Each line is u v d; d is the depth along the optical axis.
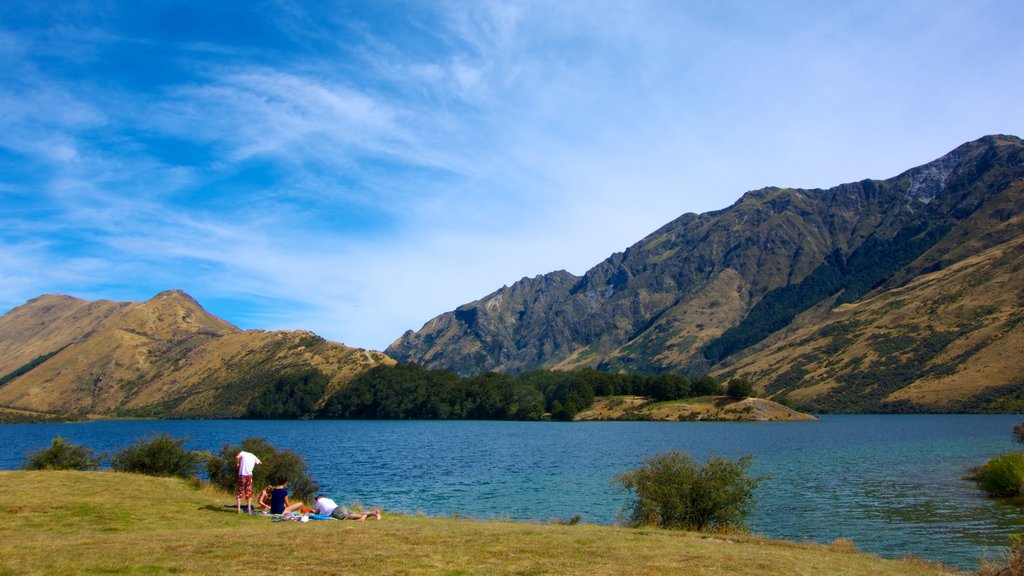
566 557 17.11
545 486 57.97
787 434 147.50
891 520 41.06
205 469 36.38
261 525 23.00
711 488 28.62
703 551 19.50
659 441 126.19
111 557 14.84
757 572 16.44
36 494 25.50
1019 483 48.34
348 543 18.05
